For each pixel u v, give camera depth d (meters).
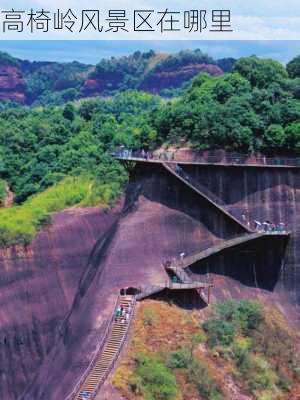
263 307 87.62
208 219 89.06
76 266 95.12
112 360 71.31
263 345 81.06
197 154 92.75
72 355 76.94
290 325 88.38
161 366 71.19
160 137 99.69
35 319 88.31
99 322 77.56
